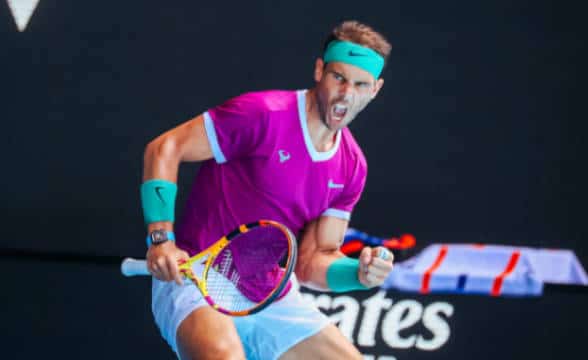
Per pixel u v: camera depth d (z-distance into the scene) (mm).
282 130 14906
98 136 24875
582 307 21625
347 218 16438
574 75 26750
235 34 26656
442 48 27016
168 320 14758
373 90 15195
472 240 23766
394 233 23844
